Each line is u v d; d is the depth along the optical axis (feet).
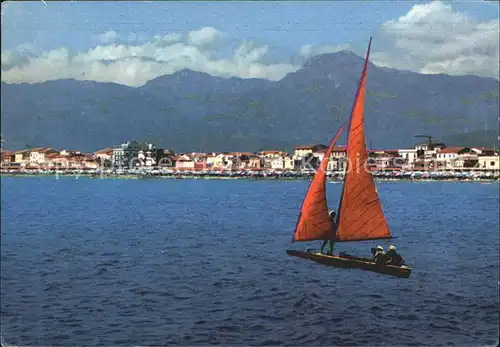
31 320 79.05
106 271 118.21
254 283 102.83
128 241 174.09
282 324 77.25
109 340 70.64
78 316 81.00
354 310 83.15
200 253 145.59
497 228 206.39
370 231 105.50
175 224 231.71
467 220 239.91
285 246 159.33
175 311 84.23
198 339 71.36
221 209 317.42
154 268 121.80
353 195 105.29
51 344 68.90
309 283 100.48
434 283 100.07
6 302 88.38
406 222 231.50
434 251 147.84
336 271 109.70
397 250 149.59
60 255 142.31
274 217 263.49
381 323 77.10
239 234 193.16
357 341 70.54
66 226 225.76
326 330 73.87
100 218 265.13
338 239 106.11
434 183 642.22
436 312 81.82
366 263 102.27
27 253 145.79
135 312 83.76
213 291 97.19
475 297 89.71
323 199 106.73
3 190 541.34
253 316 81.10
